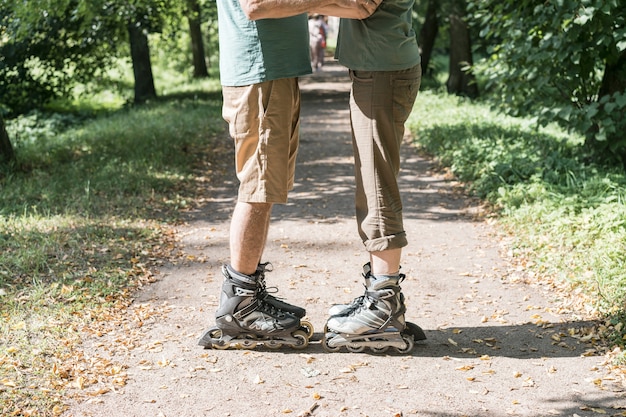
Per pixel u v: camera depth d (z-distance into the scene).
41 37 17.78
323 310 4.57
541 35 8.41
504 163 8.25
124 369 3.56
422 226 6.89
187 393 3.32
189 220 7.12
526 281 5.10
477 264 5.59
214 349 3.84
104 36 18.22
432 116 14.65
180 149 10.87
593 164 8.13
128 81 28.59
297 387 3.39
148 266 5.43
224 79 3.63
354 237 6.52
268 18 3.42
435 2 22.44
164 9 17.69
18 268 5.03
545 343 3.94
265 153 3.58
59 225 6.24
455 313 4.47
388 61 3.53
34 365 3.49
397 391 3.35
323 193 8.56
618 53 7.86
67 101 22.28
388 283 3.71
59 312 4.24
